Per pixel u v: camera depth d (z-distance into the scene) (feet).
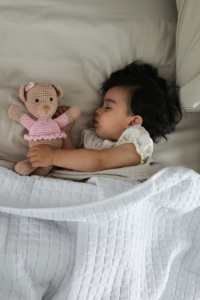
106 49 3.47
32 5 3.38
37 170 2.93
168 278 3.03
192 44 3.08
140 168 2.84
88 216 2.31
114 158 2.91
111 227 2.45
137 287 2.62
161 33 3.63
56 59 3.28
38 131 2.75
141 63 3.60
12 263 2.23
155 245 2.92
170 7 3.77
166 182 2.52
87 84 3.42
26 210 2.34
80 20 3.39
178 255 3.05
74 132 3.44
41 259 2.28
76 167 2.84
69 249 2.37
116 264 2.45
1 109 2.92
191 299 2.93
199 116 3.74
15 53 3.19
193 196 2.78
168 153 3.57
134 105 3.30
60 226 2.50
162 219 3.00
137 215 2.66
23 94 2.75
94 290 2.38
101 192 2.55
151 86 3.37
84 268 2.30
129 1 3.66
